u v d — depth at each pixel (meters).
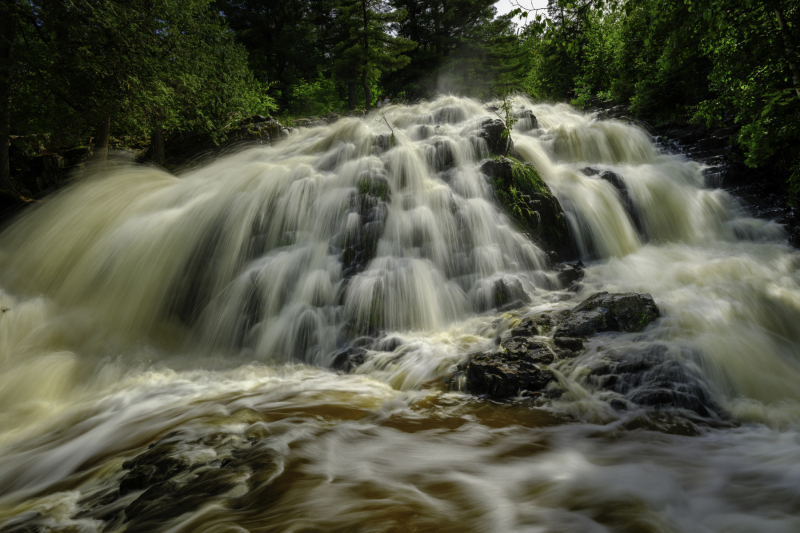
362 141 10.53
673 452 3.42
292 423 4.07
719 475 3.05
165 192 10.17
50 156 13.89
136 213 9.69
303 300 7.06
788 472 3.03
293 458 3.37
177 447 3.58
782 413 4.03
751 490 2.84
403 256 7.71
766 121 9.20
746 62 9.43
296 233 8.06
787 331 5.82
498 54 43.00
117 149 16.55
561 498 2.82
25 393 5.66
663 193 11.16
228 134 17.44
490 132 10.38
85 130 16.30
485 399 4.54
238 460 3.31
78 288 8.45
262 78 37.50
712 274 7.66
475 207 8.44
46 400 5.54
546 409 4.23
